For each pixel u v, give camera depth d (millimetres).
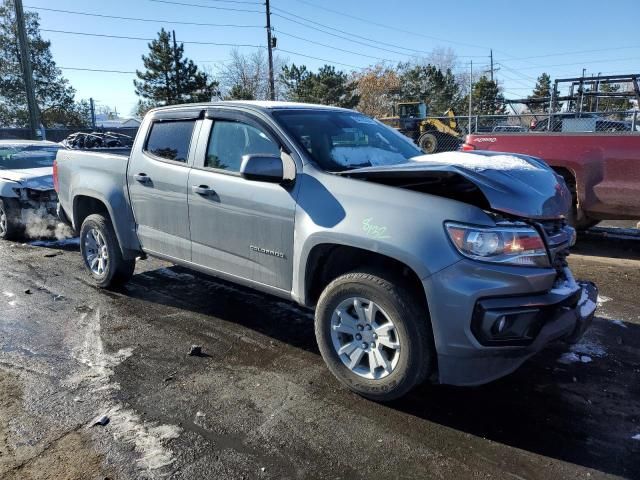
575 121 12359
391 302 3217
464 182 3303
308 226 3561
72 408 3363
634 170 6773
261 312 5062
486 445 3016
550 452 2951
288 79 51375
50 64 44188
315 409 3375
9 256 7246
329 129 4164
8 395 3518
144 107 42375
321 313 3586
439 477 2748
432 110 62750
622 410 3373
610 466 2832
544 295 3141
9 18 41812
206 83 42688
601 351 4203
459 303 2992
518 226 3068
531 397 3531
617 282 5941
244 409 3369
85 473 2760
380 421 3252
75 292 5664
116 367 3934
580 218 7426
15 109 43188
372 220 3271
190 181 4398
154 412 3328
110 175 5285
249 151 4082
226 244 4203
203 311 5090
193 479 2725
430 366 3256
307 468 2814
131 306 5230
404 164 3596
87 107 46812
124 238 5207
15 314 5012
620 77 11734
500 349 3033
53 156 9602
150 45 41031
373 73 68625
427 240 3068
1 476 2727
